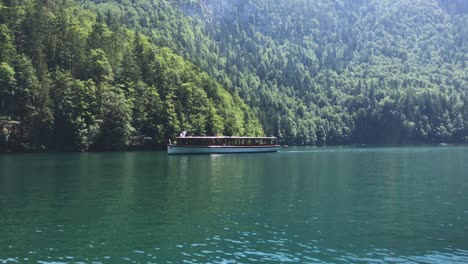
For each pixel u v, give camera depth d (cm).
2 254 2642
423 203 4259
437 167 8038
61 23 14600
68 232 3127
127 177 6147
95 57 14212
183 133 13162
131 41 18038
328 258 2605
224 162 9244
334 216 3669
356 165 8494
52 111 12144
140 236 3033
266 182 5731
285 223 3422
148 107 14575
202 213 3750
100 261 2536
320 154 12850
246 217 3612
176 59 18812
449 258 2614
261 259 2581
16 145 11650
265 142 14900
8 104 11688
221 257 2612
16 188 5034
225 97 18700
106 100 13300
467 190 5097
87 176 6219
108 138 13162
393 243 2903
